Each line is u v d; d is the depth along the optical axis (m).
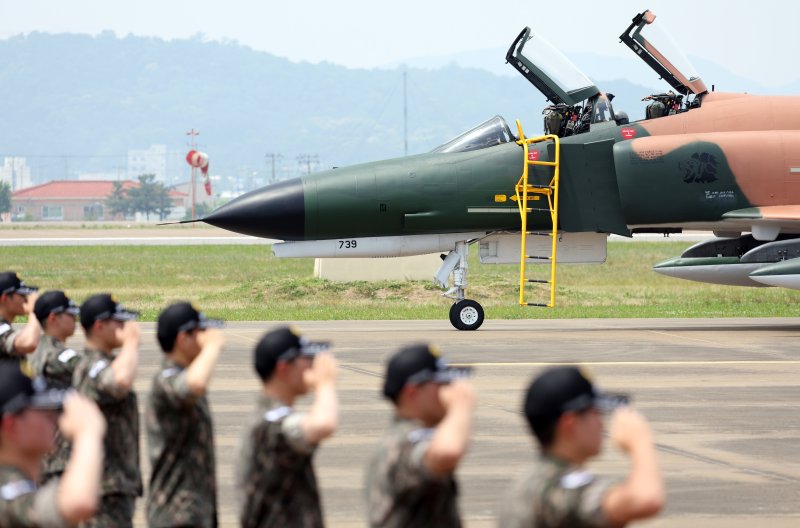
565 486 7.05
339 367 27.70
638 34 37.47
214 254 91.62
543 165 36.06
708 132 37.16
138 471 11.56
